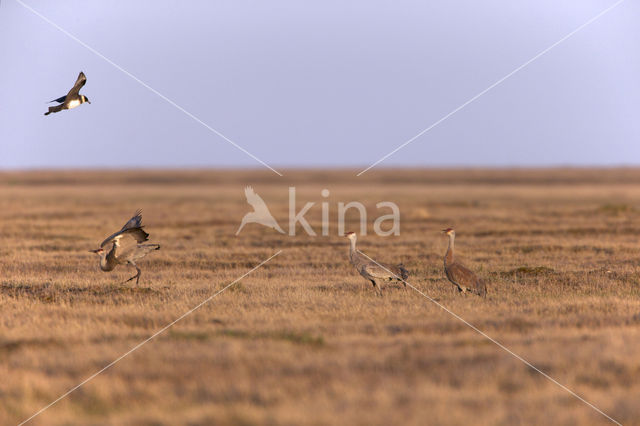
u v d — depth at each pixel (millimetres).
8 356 20984
